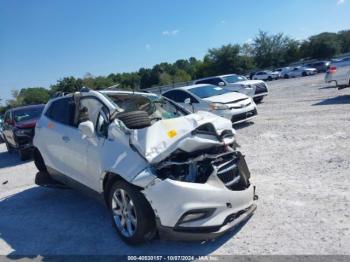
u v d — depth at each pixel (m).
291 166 6.75
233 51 72.12
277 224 4.45
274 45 75.50
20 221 5.67
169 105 5.98
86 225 5.16
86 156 5.11
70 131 5.65
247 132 10.71
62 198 6.58
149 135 4.30
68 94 6.33
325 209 4.70
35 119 11.83
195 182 4.12
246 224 4.56
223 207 4.07
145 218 4.09
